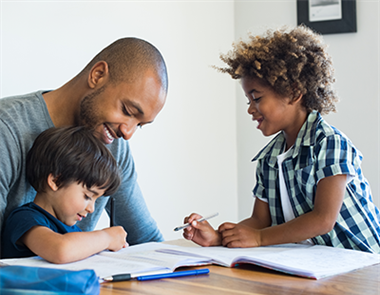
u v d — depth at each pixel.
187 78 2.20
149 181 1.93
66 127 0.95
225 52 2.49
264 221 1.24
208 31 2.35
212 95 2.38
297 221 1.00
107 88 0.97
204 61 2.32
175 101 2.11
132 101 0.95
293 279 0.66
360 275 0.68
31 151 0.92
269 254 0.79
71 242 0.75
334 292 0.59
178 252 0.85
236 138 2.58
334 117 2.25
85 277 0.49
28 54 1.45
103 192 0.97
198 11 2.28
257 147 2.53
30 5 1.46
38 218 0.84
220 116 2.44
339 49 2.25
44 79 1.50
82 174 0.90
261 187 1.25
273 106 1.17
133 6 1.87
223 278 0.66
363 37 2.21
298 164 1.11
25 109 0.97
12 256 0.85
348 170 1.01
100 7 1.71
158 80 0.97
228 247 0.96
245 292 0.58
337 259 0.77
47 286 0.46
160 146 2.00
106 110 0.96
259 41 1.22
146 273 0.66
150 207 1.94
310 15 2.30
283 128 1.19
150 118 0.99
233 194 2.54
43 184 0.90
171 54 2.10
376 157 2.17
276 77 1.13
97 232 0.84
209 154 2.34
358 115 2.21
